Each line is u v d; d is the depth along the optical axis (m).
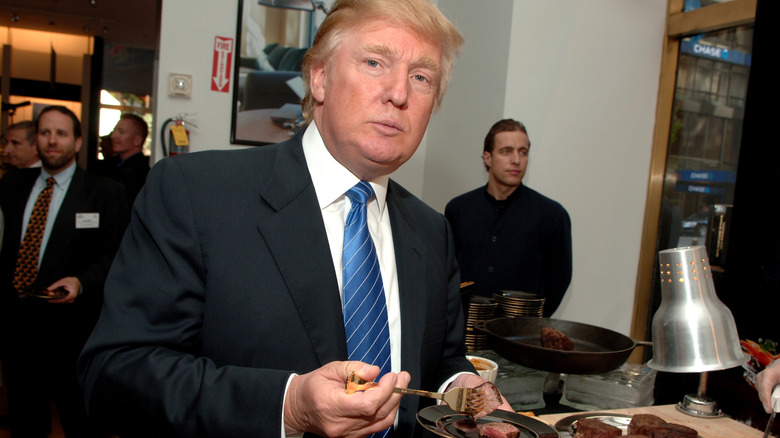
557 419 1.24
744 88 2.61
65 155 2.42
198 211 0.83
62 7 5.41
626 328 3.03
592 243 2.91
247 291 0.81
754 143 2.14
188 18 2.84
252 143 2.95
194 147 2.89
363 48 0.82
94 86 6.73
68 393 2.44
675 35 2.91
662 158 2.99
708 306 1.05
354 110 0.83
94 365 0.79
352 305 0.87
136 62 7.02
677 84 2.97
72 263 2.41
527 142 2.30
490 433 0.87
